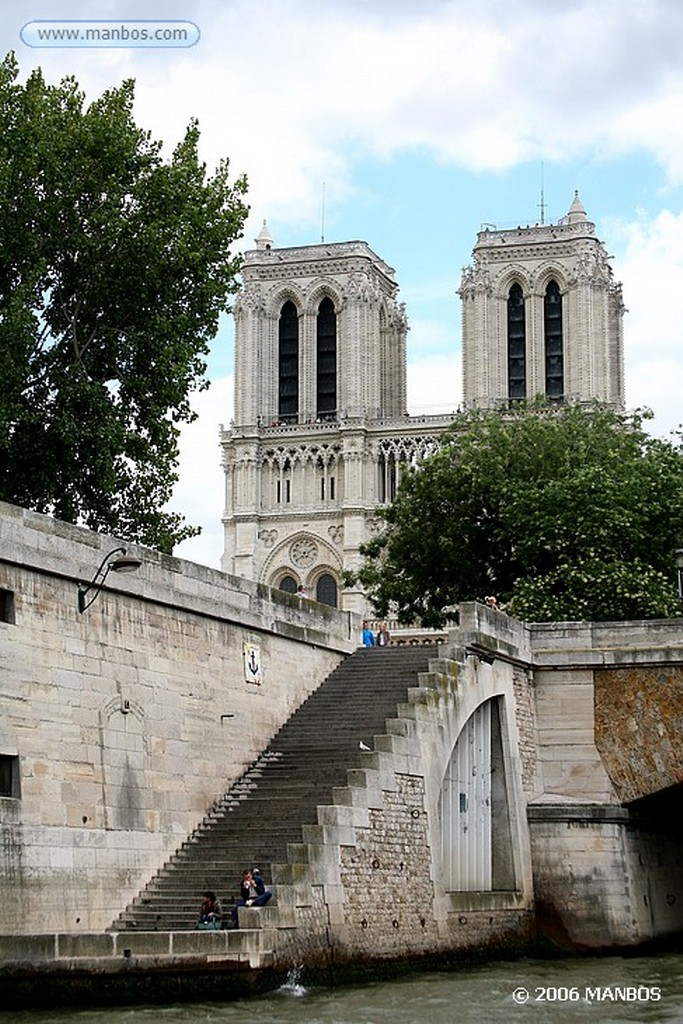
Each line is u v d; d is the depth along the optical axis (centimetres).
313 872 3953
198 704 4525
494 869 5069
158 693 4334
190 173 5984
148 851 4178
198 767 4481
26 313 5325
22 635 3800
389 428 18262
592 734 5294
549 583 6500
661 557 6750
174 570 4472
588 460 7594
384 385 19575
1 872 3606
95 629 4084
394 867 4328
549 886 5144
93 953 3456
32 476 5634
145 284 5756
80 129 5641
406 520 7875
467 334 18412
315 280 18912
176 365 5812
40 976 3462
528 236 18450
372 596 8238
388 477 18238
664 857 5603
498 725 5131
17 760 3725
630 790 5228
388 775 4375
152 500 6066
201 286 5966
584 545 6619
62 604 3966
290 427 18500
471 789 4941
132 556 3872
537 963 4797
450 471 7738
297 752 4803
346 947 4025
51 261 5697
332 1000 3634
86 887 3903
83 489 5838
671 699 5209
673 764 5178
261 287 19025
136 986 3475
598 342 18238
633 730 5253
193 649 4534
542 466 7575
